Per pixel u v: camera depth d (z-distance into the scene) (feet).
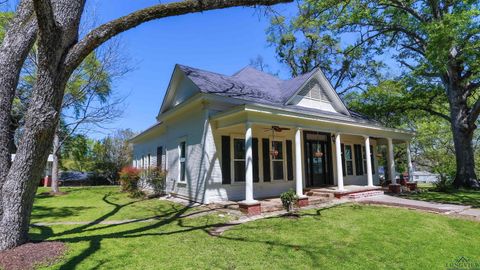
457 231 21.35
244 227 21.39
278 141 38.75
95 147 96.89
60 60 15.25
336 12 49.32
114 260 14.75
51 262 14.23
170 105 45.55
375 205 31.48
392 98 59.21
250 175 27.09
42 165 15.99
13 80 16.67
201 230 20.97
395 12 51.62
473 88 49.39
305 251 16.15
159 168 47.01
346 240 18.22
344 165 48.03
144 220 25.45
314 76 43.24
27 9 17.11
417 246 17.48
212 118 32.30
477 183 46.60
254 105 27.27
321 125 34.73
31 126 15.06
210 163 32.12
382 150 76.59
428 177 94.48
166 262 14.49
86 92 58.29
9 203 15.19
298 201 29.60
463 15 36.63
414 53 57.88
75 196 48.96
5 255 14.03
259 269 13.65
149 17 16.51
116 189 62.34
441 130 77.46
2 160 15.89
